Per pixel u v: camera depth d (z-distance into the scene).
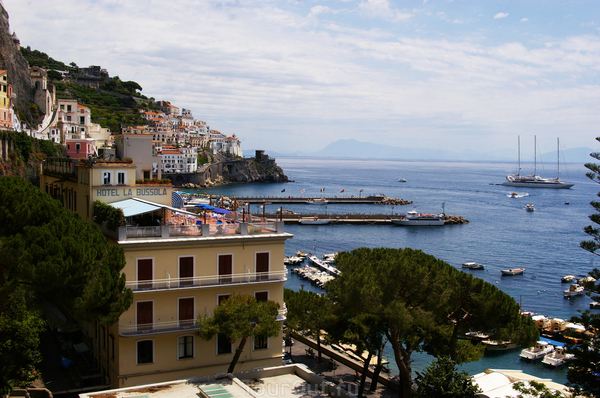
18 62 184.12
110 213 39.22
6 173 127.50
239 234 40.88
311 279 113.88
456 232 190.88
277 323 37.78
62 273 28.53
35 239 28.98
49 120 192.50
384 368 55.97
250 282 40.41
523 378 44.31
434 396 34.44
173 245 37.69
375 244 163.50
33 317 37.66
